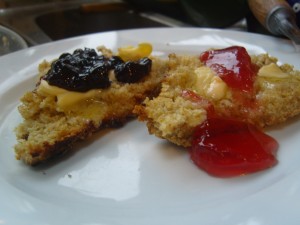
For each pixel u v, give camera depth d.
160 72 0.12
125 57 0.12
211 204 0.08
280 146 0.10
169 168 0.09
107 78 0.11
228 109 0.10
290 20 0.13
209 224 0.07
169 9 0.20
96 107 0.11
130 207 0.08
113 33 0.15
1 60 0.14
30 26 0.19
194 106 0.10
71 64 0.11
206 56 0.12
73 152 0.10
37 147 0.09
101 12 0.21
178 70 0.11
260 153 0.09
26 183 0.09
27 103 0.11
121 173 0.09
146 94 0.12
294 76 0.11
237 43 0.14
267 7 0.14
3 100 0.12
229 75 0.10
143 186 0.09
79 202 0.08
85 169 0.10
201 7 0.18
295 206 0.07
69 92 0.11
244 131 0.10
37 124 0.10
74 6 0.22
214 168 0.09
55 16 0.20
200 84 0.11
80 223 0.07
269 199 0.08
